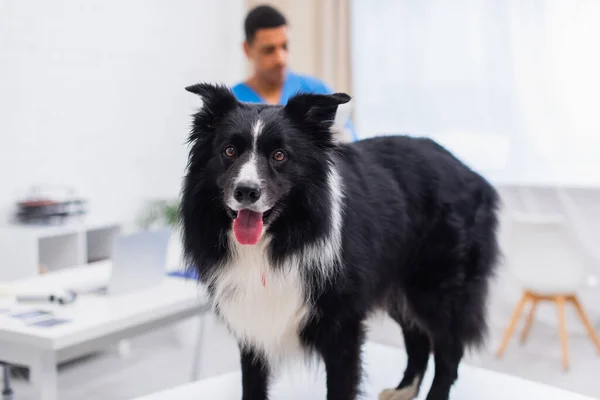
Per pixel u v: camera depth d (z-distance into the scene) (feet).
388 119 19.63
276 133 6.33
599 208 16.76
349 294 6.39
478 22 18.10
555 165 17.49
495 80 17.99
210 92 6.68
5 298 9.30
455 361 7.85
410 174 7.50
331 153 6.73
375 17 19.42
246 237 6.04
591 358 14.99
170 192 19.65
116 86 17.58
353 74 19.81
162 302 9.04
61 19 15.92
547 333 16.76
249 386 7.11
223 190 6.27
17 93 14.97
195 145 6.71
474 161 18.54
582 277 14.55
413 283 7.65
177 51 19.51
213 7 20.71
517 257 14.84
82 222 15.10
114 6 17.34
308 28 19.70
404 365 9.19
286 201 6.35
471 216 7.88
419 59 18.97
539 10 17.19
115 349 15.43
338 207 6.48
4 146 14.74
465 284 7.84
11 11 14.71
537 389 8.38
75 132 16.48
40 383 7.85
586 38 16.72
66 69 16.15
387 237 6.99
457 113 18.67
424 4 18.71
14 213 14.96
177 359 15.12
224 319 6.89
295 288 6.40
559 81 17.20
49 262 14.85
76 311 8.59
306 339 6.61
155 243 9.66
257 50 11.59
